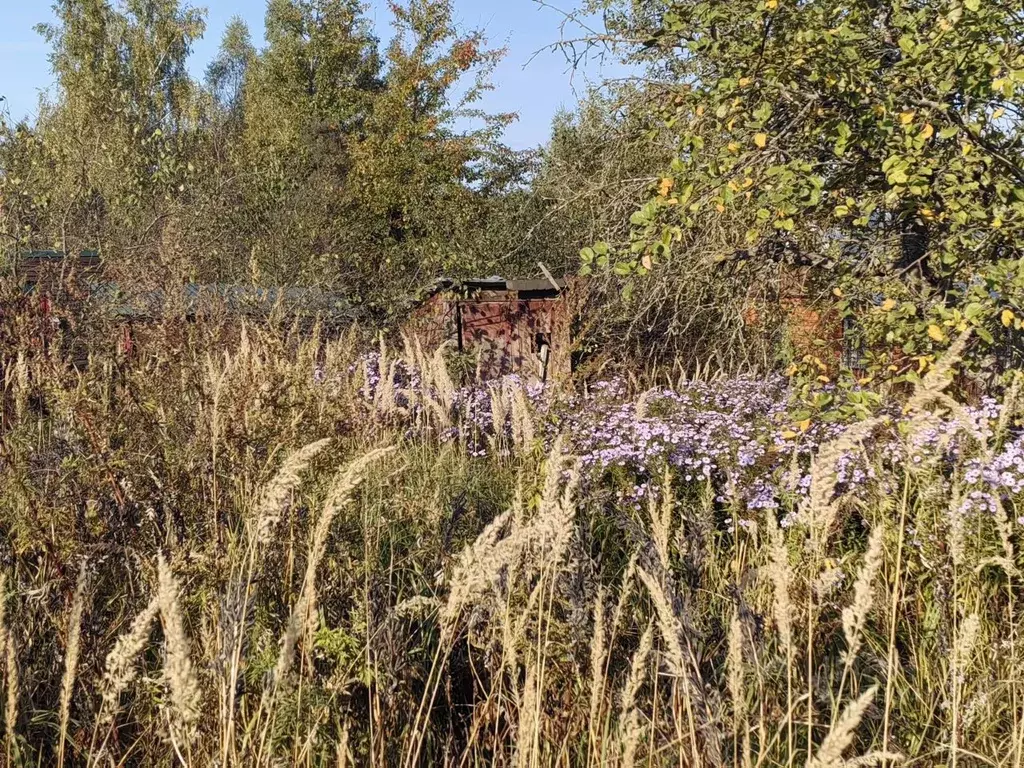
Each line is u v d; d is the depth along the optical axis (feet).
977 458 14.28
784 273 22.53
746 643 9.93
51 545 10.82
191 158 54.70
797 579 11.27
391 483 16.38
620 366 25.25
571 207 35.45
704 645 10.48
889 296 18.02
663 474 17.25
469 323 38.78
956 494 12.30
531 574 10.00
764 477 17.53
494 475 20.53
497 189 64.95
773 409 20.15
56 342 16.24
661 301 23.89
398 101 68.69
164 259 22.31
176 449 12.58
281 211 51.47
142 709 10.00
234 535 11.28
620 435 19.70
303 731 9.15
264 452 12.37
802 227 20.06
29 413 14.56
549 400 20.85
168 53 84.99
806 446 17.67
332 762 9.55
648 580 8.91
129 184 45.01
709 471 17.74
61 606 10.87
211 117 88.63
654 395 22.53
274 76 85.87
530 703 8.80
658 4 24.93
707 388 23.63
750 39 18.34
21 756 9.00
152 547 11.57
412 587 12.46
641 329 26.55
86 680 10.23
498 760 10.21
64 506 11.31
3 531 11.46
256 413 12.66
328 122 79.61
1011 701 11.30
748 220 21.58
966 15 15.93
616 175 28.14
